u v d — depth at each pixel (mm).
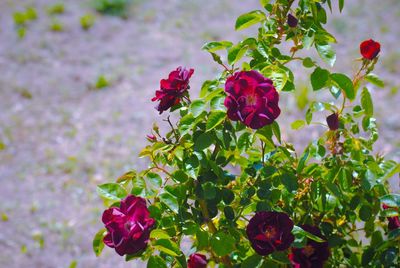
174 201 1909
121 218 1792
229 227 1938
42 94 6641
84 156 5559
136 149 5621
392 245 2111
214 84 2018
